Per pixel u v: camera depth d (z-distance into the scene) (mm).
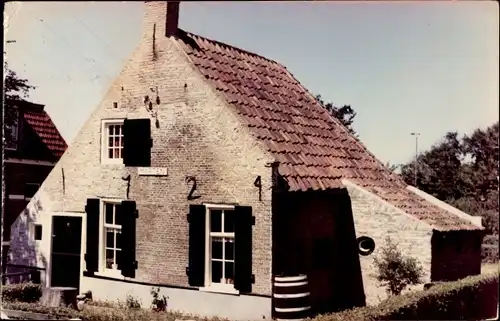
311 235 11859
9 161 16469
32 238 14336
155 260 12289
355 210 12625
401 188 14281
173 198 12141
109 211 13594
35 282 14148
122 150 13477
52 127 17891
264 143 11523
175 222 12078
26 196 16875
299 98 14844
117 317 10836
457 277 12320
